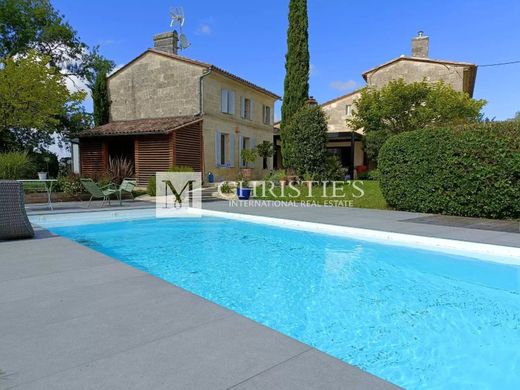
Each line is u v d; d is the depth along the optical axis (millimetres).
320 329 3275
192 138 17266
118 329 2600
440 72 23047
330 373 2057
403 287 4504
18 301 3160
